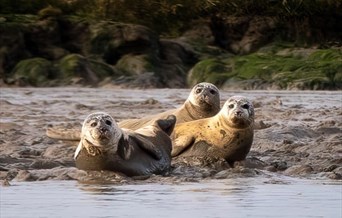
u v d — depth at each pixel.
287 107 89.50
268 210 34.19
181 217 32.69
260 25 154.50
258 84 129.62
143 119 54.66
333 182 42.16
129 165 44.38
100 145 43.75
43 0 154.75
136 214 33.28
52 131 51.41
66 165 47.19
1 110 85.19
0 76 135.00
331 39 155.50
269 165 47.91
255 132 60.56
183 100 100.81
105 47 142.88
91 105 91.56
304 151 53.09
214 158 48.50
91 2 156.88
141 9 157.62
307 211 34.03
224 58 145.25
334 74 129.62
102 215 33.16
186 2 161.38
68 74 134.38
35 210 34.44
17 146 54.44
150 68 138.25
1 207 35.19
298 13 155.25
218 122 49.16
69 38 144.62
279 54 145.88
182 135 49.88
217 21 156.12
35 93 116.69
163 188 40.22
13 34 139.50
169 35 156.12
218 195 37.97
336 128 63.41
